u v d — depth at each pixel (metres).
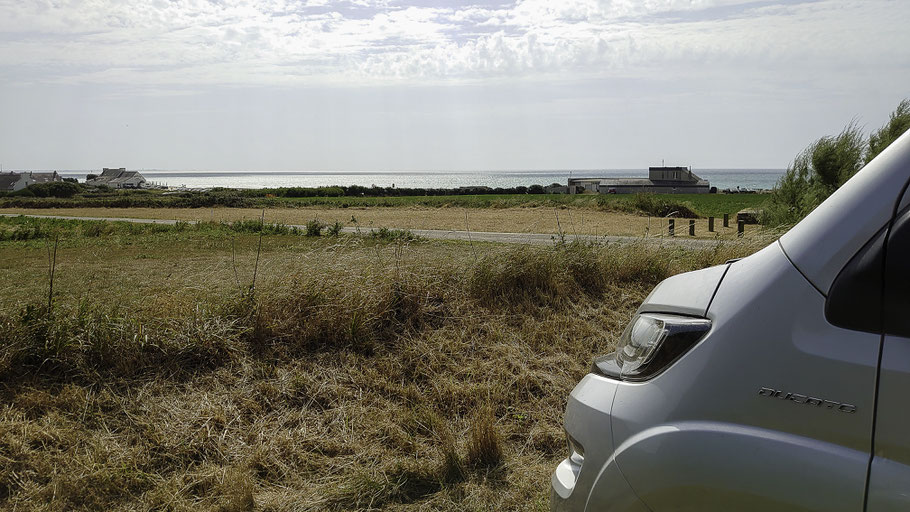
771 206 20.42
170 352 4.84
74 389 4.31
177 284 7.56
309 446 4.10
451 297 6.59
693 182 114.25
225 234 27.58
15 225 36.59
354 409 4.56
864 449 1.45
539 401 4.91
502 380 5.18
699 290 1.97
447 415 4.68
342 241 7.57
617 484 1.89
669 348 1.91
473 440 3.98
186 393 4.50
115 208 68.50
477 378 5.20
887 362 1.44
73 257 18.11
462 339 5.90
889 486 1.38
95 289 10.34
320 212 52.56
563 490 2.13
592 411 2.07
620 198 52.78
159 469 3.71
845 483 1.44
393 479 3.68
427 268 6.83
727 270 1.96
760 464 1.58
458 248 8.85
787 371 1.61
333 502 3.46
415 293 6.23
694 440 1.72
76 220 42.88
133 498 3.41
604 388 2.10
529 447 4.21
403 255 7.18
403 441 4.15
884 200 1.61
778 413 1.60
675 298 2.04
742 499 1.61
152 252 19.38
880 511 1.38
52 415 4.02
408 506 3.43
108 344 4.68
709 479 1.67
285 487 3.64
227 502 3.36
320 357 5.23
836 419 1.50
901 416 1.39
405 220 38.81
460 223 35.12
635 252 8.67
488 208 53.28
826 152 19.59
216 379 4.71
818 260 1.67
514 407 4.80
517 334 6.16
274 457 3.89
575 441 2.12
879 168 1.69
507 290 7.05
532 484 3.65
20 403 4.11
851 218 1.66
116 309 5.31
